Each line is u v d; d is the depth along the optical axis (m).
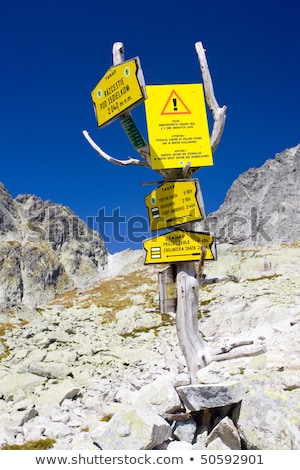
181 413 8.47
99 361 19.88
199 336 9.26
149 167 9.73
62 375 16.44
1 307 39.03
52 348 24.16
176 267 9.51
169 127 9.25
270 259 46.44
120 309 39.47
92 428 10.04
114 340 26.80
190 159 9.22
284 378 10.37
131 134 9.42
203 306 30.88
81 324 33.41
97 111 9.76
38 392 13.47
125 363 19.66
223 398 7.77
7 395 13.68
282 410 7.94
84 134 10.09
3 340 27.97
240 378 10.77
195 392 7.94
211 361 9.09
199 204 9.06
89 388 15.03
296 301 28.16
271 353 15.39
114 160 9.79
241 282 39.59
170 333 27.17
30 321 35.75
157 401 8.57
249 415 7.56
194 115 9.34
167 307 9.44
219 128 9.60
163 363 18.23
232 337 23.23
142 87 8.79
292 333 20.41
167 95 9.34
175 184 9.30
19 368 18.00
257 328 23.77
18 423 10.55
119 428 7.67
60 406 12.44
